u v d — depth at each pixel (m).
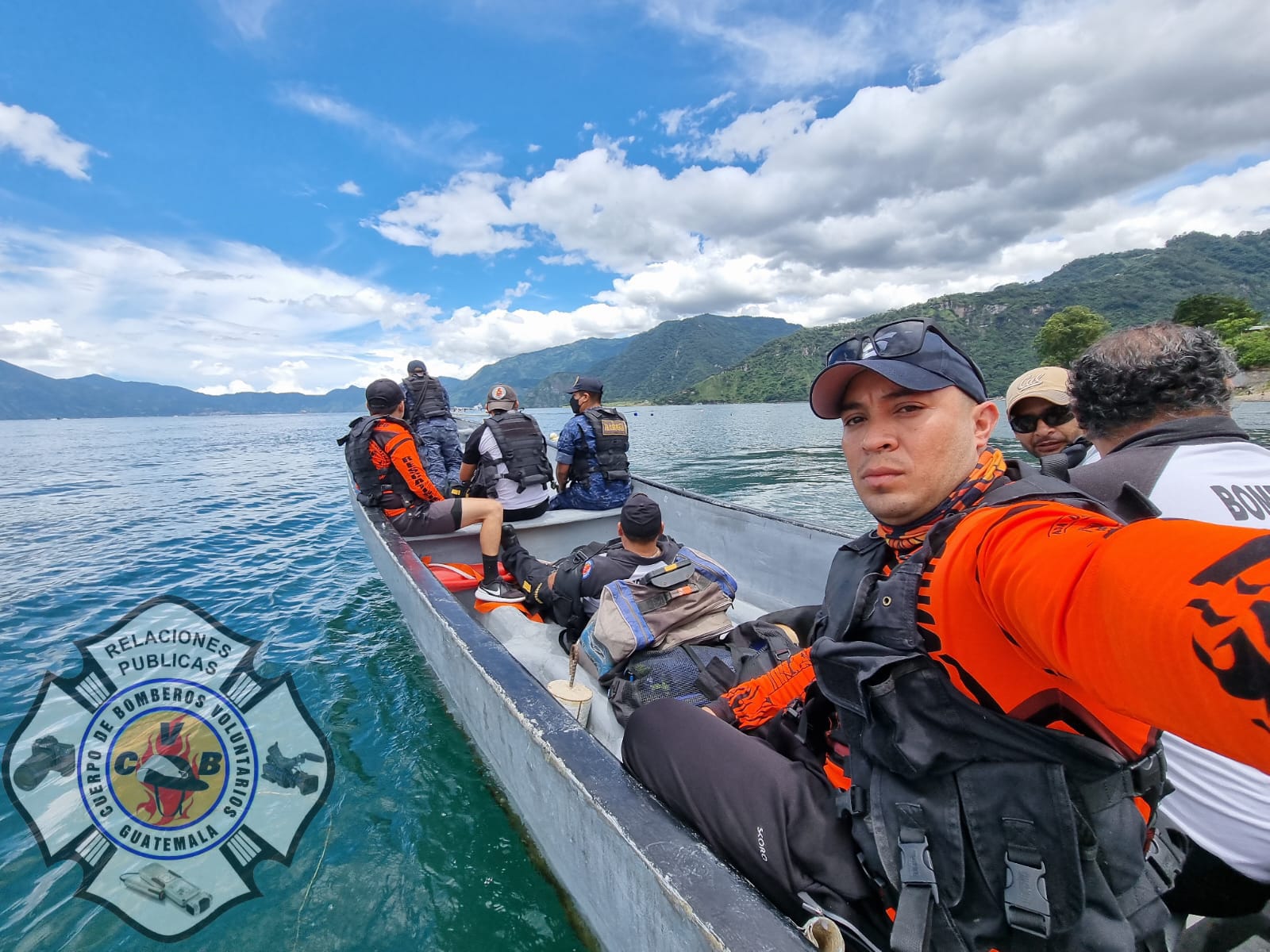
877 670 0.85
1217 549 0.48
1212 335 1.35
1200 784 1.23
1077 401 1.53
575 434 4.48
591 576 2.57
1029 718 0.73
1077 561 0.59
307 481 12.80
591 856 1.37
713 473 11.98
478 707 2.14
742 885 1.06
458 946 1.75
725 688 1.94
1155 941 0.82
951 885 0.80
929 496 0.89
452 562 4.15
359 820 2.25
